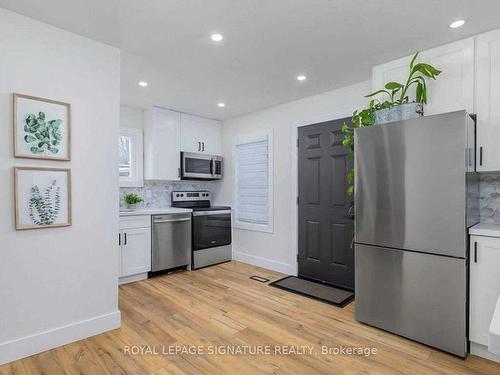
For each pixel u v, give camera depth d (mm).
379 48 2256
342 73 2746
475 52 2033
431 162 1959
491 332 634
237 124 4383
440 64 2180
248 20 1893
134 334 2174
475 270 1861
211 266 4062
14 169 1820
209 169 4383
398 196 2109
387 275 2180
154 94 3354
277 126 3807
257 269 3912
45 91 1933
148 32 2037
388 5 1729
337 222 3207
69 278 2039
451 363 1821
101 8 1760
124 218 3279
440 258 1933
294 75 2795
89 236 2131
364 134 2281
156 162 3863
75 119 2062
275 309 2621
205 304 2729
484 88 1992
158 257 3566
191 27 1974
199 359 1870
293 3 1717
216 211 4191
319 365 1813
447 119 1896
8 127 1805
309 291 3047
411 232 2053
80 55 2080
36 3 1710
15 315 1832
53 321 1973
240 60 2473
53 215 1959
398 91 2391
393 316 2158
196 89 3186
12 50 1812
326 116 3275
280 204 3777
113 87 2244
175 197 4301
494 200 2242
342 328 2273
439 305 1940
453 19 1862
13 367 1761
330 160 3258
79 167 2082
